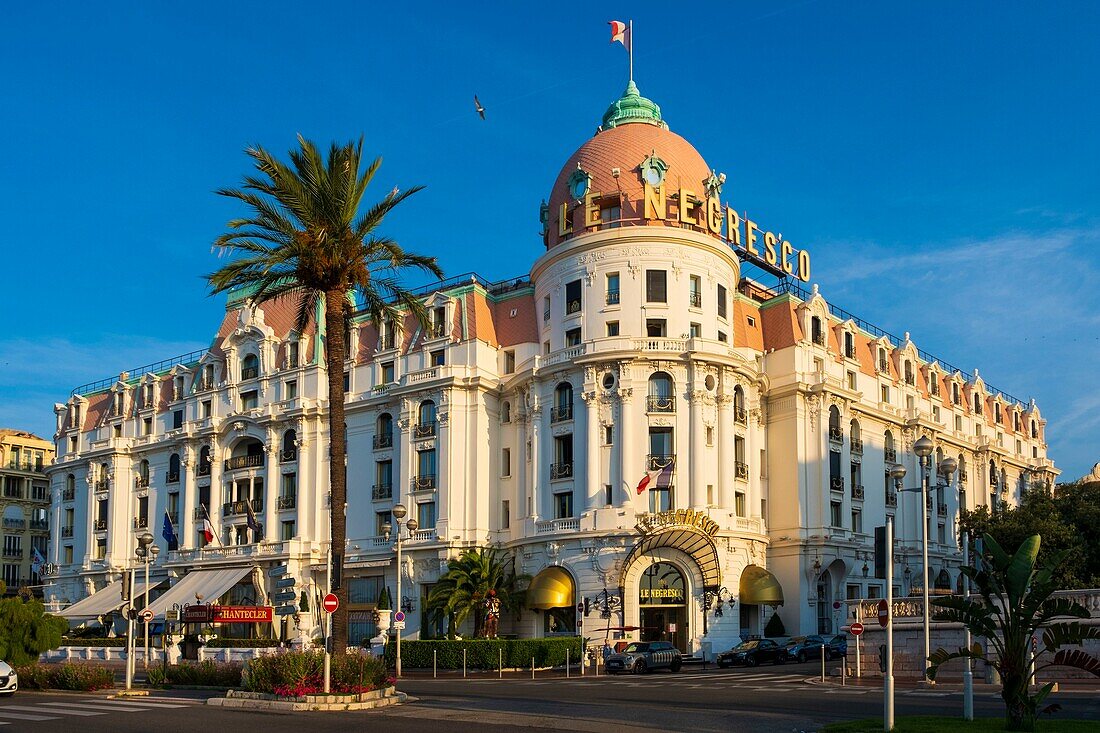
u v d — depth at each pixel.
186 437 92.31
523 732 25.81
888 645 23.77
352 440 82.31
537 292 76.69
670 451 68.44
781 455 75.88
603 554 66.56
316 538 82.94
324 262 40.12
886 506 83.75
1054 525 65.12
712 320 71.94
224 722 28.67
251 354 91.12
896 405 88.25
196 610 65.00
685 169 75.81
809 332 78.94
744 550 70.25
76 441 106.56
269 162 39.81
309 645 66.81
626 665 55.12
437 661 59.19
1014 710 23.70
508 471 76.06
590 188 74.81
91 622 93.06
